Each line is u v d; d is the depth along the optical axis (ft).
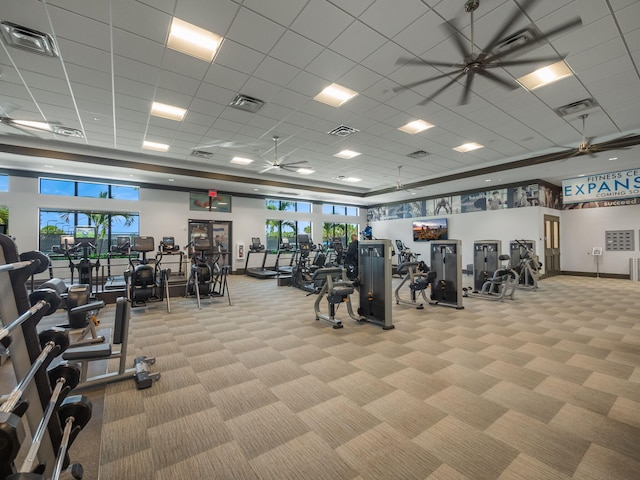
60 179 29.17
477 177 31.19
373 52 12.06
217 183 33.83
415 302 19.79
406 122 18.93
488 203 36.09
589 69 13.11
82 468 5.19
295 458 5.82
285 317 16.57
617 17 10.05
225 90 14.99
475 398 7.97
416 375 9.34
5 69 13.03
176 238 35.19
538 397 8.01
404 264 19.62
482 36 11.11
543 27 10.64
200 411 7.44
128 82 14.17
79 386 8.41
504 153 25.38
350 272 25.22
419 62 12.66
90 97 15.58
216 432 6.63
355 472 5.45
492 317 16.40
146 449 6.07
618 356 10.79
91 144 23.15
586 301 20.77
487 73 10.47
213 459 5.80
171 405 7.71
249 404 7.75
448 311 17.85
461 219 38.91
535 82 14.23
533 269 26.86
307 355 11.00
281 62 12.72
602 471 5.42
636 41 11.25
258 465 5.64
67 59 12.37
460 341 12.45
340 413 7.32
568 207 35.81
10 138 21.47
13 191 26.84
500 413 7.28
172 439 6.38
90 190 30.89
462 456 5.83
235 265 39.37
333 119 18.53
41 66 12.84
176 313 17.53
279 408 7.56
